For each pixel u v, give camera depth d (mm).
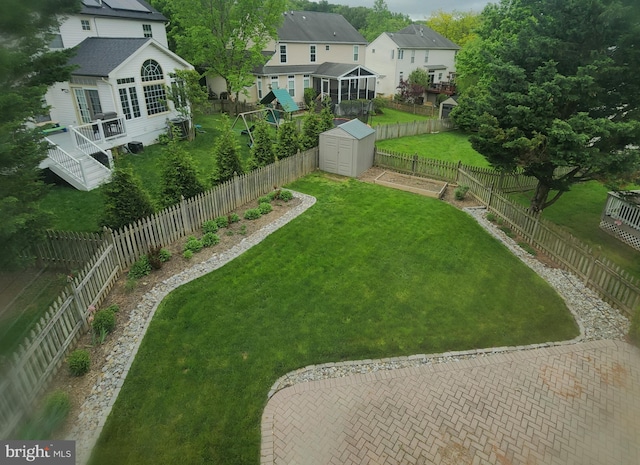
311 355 7637
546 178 13195
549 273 11039
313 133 19141
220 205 13180
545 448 5922
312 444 5910
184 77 21484
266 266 10523
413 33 47906
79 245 9672
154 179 16469
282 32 35875
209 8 26969
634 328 8188
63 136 18203
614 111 11664
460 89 37344
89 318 8008
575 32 11250
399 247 11898
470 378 7234
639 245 13461
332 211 14211
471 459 5738
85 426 5965
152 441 5832
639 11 10102
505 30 29250
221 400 6570
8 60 7102
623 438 6102
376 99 37844
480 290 10000
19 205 8188
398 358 7680
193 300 8984
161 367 7129
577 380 7230
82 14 21422
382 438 6023
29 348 6164
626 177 10992
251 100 35188
